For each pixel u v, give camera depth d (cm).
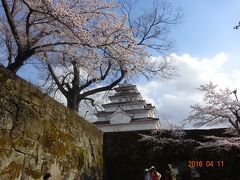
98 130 1355
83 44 980
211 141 1524
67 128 984
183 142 1577
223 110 1477
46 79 1630
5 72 662
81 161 1085
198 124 1576
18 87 711
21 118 711
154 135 1633
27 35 951
